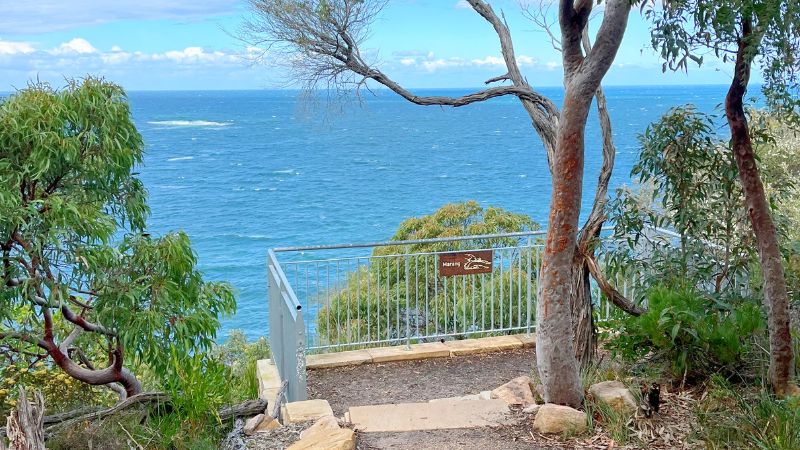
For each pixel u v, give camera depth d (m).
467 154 95.44
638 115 109.31
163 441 5.12
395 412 5.50
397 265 7.80
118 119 7.21
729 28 4.36
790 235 8.29
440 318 9.89
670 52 4.40
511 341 7.88
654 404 5.05
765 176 6.52
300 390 5.81
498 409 5.50
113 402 8.63
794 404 4.63
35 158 6.60
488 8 6.79
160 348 7.12
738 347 5.41
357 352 7.61
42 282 6.85
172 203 62.69
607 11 4.62
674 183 6.34
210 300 7.69
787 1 4.28
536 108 6.56
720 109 5.95
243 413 5.67
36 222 6.70
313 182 73.50
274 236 49.19
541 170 78.56
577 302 6.33
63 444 4.89
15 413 4.34
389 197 63.59
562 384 5.25
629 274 6.71
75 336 8.13
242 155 99.31
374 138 122.00
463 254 7.82
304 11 6.23
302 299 22.39
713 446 4.55
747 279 6.44
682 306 5.55
